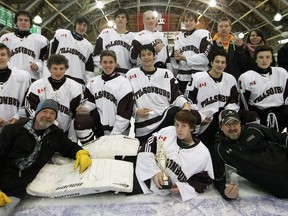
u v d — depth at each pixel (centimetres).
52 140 210
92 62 338
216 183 202
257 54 273
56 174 208
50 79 254
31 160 198
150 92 270
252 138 203
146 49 266
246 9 1381
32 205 189
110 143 233
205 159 200
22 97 266
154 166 202
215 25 1697
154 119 267
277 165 195
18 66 311
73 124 260
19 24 312
